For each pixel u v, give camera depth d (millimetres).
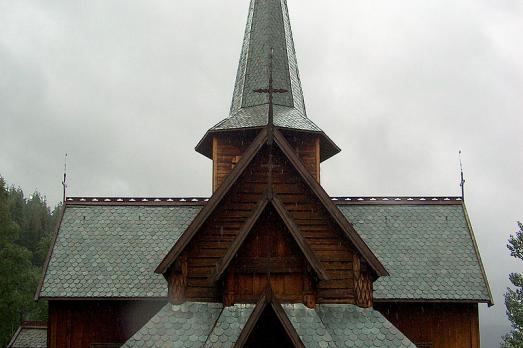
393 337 16031
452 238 23016
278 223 16328
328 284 16797
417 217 23906
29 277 50969
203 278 16719
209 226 17016
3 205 50281
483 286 21266
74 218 23453
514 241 46406
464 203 24391
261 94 25078
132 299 20578
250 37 26672
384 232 23188
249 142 23391
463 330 21250
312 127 23469
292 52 26984
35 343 29375
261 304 14812
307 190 17344
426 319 21312
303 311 15852
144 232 23094
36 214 108625
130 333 21000
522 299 45438
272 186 16875
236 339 15148
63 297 20422
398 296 20781
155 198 24406
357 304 16688
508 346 45625
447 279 21438
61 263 21531
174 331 15789
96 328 21031
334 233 17141
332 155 26609
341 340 15898
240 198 17203
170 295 16500
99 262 21703
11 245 48375
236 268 16125
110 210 23953
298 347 14438
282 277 16172
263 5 26969
